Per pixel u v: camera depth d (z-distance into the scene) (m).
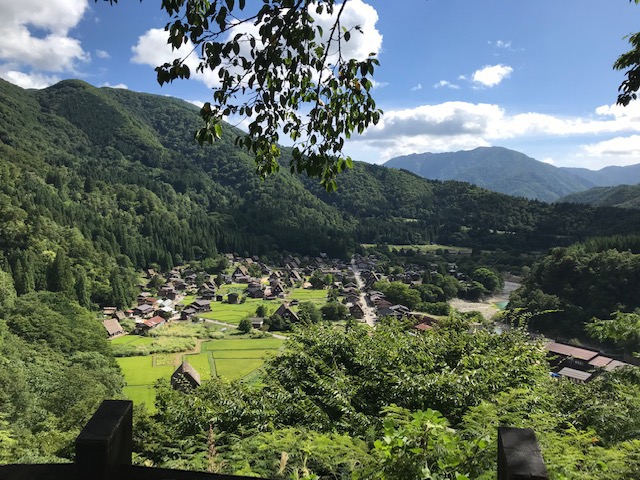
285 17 3.21
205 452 4.79
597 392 6.97
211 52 3.24
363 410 6.32
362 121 4.05
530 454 1.37
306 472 3.33
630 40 5.69
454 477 2.78
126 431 1.59
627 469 3.46
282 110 3.92
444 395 5.99
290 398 6.67
